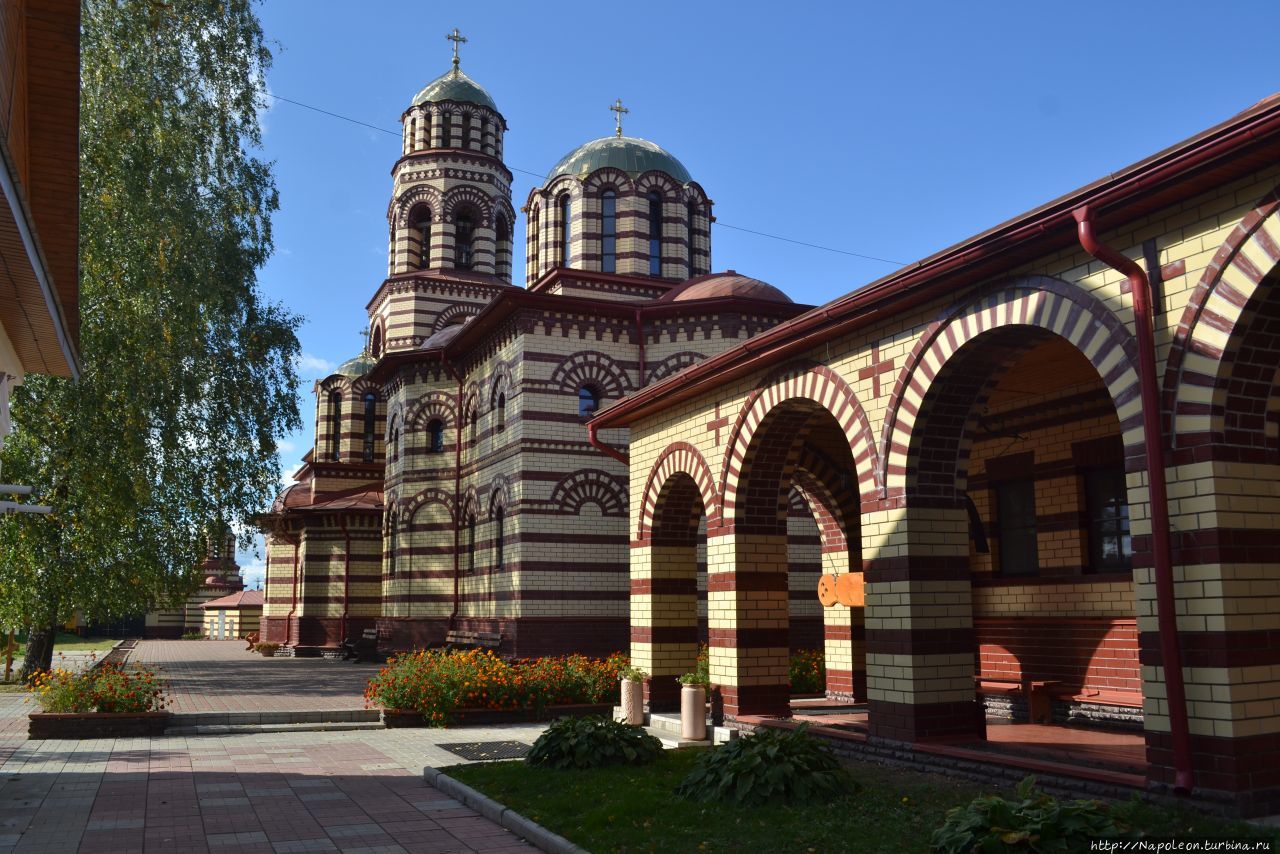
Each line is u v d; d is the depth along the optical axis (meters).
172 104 23.22
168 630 62.06
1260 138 7.05
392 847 8.63
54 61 8.17
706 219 32.53
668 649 17.33
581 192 30.58
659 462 17.31
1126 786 8.23
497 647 25.06
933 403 10.98
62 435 21.50
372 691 17.80
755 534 14.88
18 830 9.23
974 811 6.78
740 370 14.23
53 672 17.77
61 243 10.27
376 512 38.56
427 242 40.12
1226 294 7.75
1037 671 14.05
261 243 26.39
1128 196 8.04
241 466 25.45
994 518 15.33
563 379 25.62
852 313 11.63
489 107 40.81
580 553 25.00
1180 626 7.82
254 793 11.09
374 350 42.50
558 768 11.41
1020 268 9.74
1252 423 7.89
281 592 42.62
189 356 23.34
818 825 8.11
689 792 9.68
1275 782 7.48
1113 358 8.62
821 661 19.09
